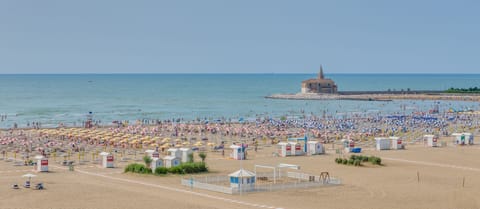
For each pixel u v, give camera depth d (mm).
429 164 98812
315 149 113250
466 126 175875
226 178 81062
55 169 91938
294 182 78812
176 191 72438
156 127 167500
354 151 115688
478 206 66625
